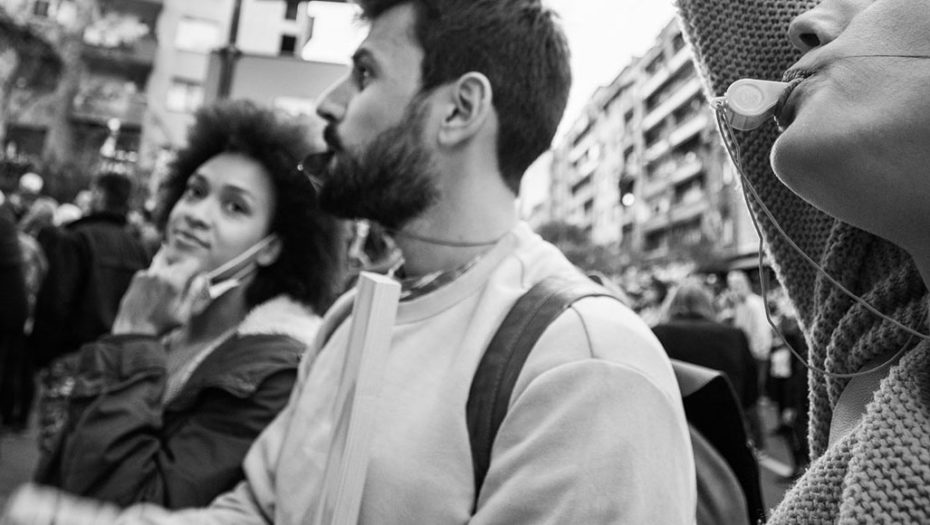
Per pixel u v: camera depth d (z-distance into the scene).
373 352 0.73
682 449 0.73
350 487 0.71
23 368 4.21
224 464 1.21
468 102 0.95
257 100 1.72
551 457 0.68
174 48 25.91
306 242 1.56
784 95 0.47
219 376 1.28
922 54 0.38
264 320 1.44
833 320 0.55
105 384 1.30
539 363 0.75
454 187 0.95
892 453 0.40
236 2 5.40
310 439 0.95
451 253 0.96
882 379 0.46
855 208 0.40
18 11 18.81
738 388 3.65
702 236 32.09
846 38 0.42
